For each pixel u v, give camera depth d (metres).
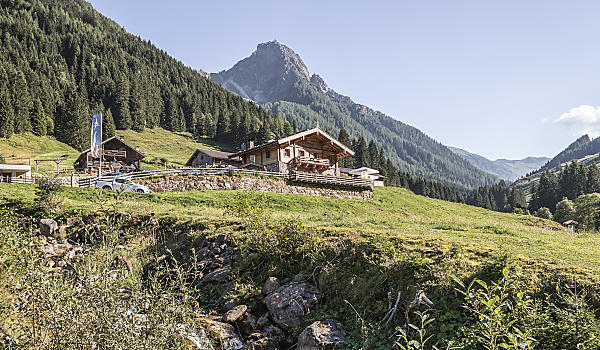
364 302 11.30
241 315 11.79
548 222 45.44
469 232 16.53
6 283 7.48
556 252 12.64
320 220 20.39
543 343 7.86
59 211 21.86
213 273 14.75
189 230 19.39
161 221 20.72
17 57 152.38
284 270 13.96
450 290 10.09
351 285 12.05
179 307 7.84
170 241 19.25
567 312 8.38
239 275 14.30
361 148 120.56
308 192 41.00
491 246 13.28
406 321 9.79
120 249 11.70
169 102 158.38
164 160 101.88
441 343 8.87
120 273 7.94
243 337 11.12
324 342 9.94
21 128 103.50
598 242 15.59
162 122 159.88
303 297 12.06
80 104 128.00
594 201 75.56
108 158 79.38
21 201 23.78
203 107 181.38
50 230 19.44
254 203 17.78
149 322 6.97
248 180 38.47
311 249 13.94
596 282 9.49
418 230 16.52
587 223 68.62
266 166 46.09
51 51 178.38
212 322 11.33
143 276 14.93
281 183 39.69
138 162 82.50
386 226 17.73
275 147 45.50
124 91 148.62
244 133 139.12
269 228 15.52
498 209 167.50
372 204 41.84
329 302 12.00
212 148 136.62
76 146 109.44
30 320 6.84
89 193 28.08
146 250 18.02
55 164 83.56
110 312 6.73
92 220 20.77
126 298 7.96
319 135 47.25
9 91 109.19
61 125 112.12
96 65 178.88
